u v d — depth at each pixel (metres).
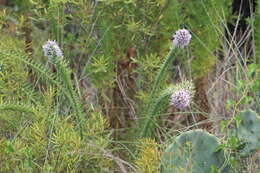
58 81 3.98
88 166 3.81
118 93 4.63
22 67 4.16
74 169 3.63
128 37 4.51
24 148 3.58
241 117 3.72
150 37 4.52
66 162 3.61
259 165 3.97
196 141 3.61
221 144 3.58
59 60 3.72
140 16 4.49
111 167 3.96
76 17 4.54
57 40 4.49
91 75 4.50
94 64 4.17
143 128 4.02
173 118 4.68
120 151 4.29
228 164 3.60
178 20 4.57
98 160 3.80
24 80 4.09
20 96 4.07
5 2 5.84
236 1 5.11
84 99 4.46
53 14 4.44
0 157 3.63
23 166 3.57
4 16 4.57
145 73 4.34
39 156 3.65
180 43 3.82
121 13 4.42
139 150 4.02
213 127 4.28
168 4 4.50
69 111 4.20
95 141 3.82
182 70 4.88
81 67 4.68
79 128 3.84
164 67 3.93
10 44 4.26
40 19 4.46
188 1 4.73
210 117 4.39
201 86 4.71
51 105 3.97
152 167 3.54
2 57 3.99
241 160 3.86
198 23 4.71
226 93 4.57
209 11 4.67
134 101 4.60
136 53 4.66
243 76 4.55
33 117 3.90
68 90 3.82
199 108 4.62
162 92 3.98
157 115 4.01
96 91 4.60
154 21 4.49
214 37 4.66
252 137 3.69
